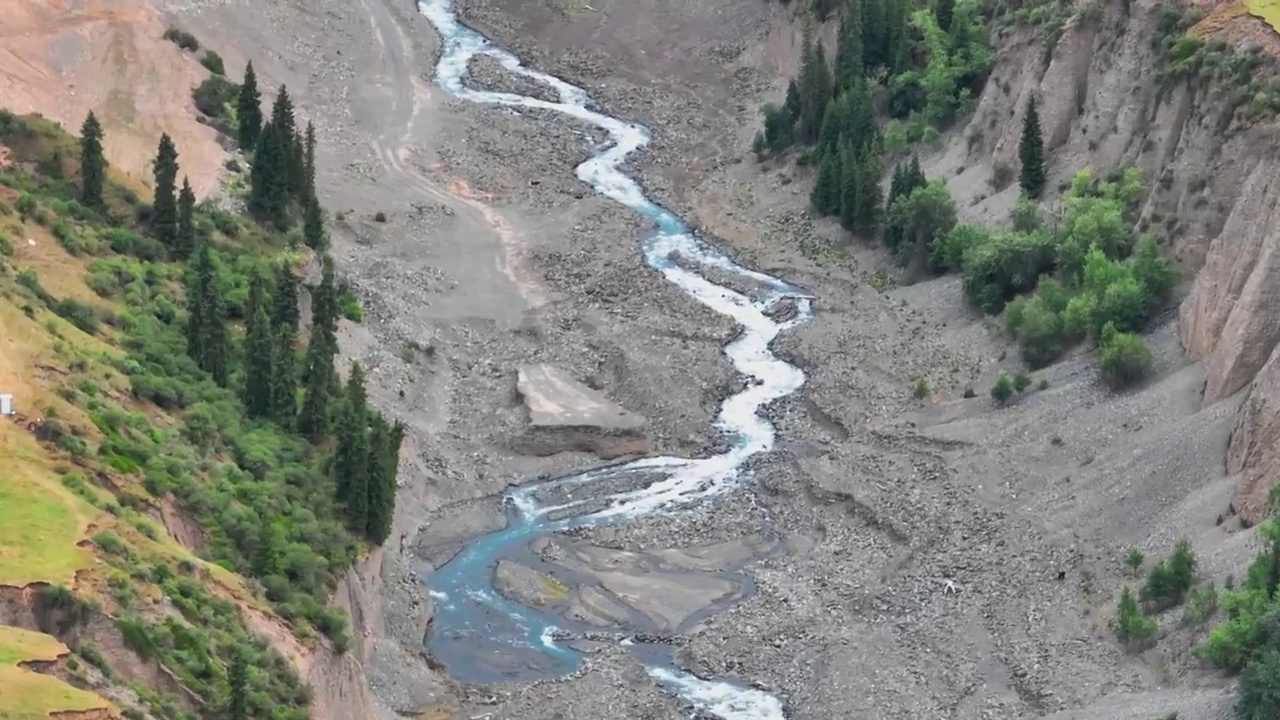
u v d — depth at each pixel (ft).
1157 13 464.24
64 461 287.48
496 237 515.91
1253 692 290.76
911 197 486.79
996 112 515.09
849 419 422.41
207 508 303.68
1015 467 387.75
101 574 261.44
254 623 283.38
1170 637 323.98
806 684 331.57
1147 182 448.24
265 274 410.11
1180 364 398.21
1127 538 356.79
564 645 347.56
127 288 372.99
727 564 373.61
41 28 492.95
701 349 457.27
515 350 457.27
